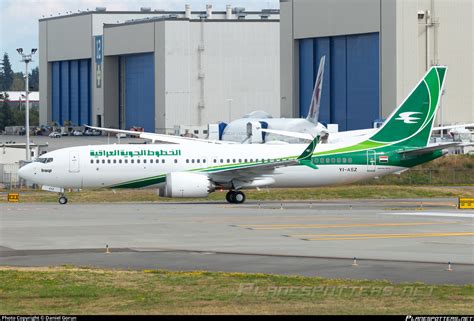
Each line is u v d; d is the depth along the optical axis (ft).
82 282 286.46
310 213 525.34
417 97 633.61
